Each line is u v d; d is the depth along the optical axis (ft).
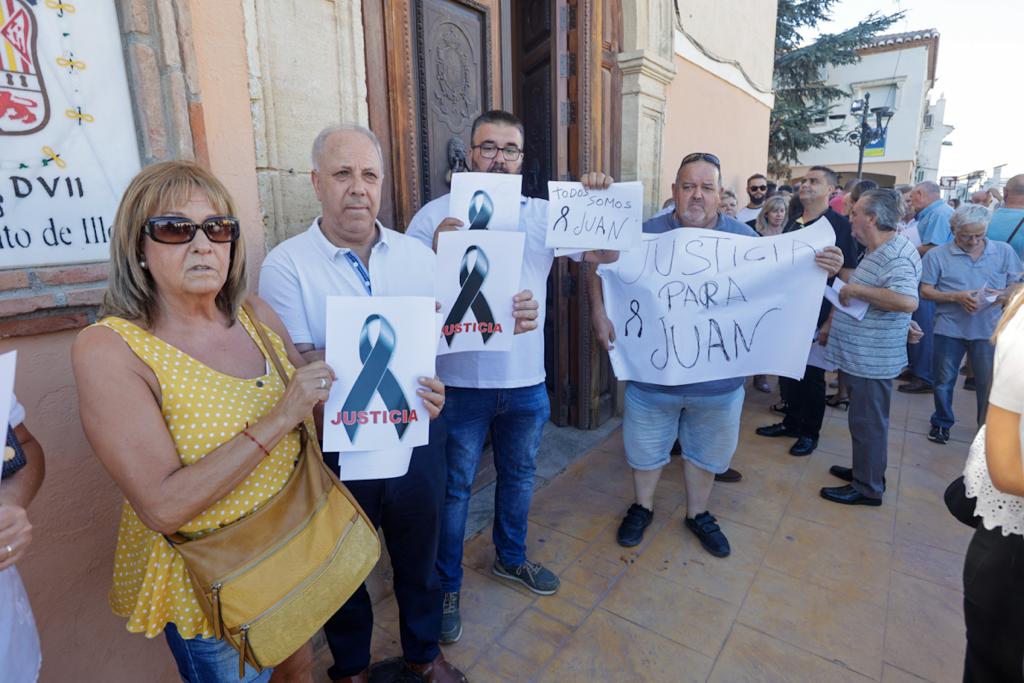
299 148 6.26
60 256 4.38
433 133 8.09
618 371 8.36
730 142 18.74
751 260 7.82
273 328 4.56
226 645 3.87
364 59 6.90
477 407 6.74
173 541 3.54
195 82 4.99
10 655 3.32
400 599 5.92
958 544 8.76
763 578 8.00
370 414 4.42
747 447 12.42
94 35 4.43
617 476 11.09
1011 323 3.77
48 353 4.46
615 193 6.72
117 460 3.27
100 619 4.99
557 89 10.85
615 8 12.42
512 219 6.33
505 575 7.98
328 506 4.12
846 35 43.42
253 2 5.56
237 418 3.69
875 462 9.72
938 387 12.67
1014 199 14.46
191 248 3.53
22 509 3.11
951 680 6.25
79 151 4.42
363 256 5.35
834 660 6.54
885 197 9.16
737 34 17.84
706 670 6.43
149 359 3.47
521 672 6.44
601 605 7.50
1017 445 3.65
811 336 7.83
